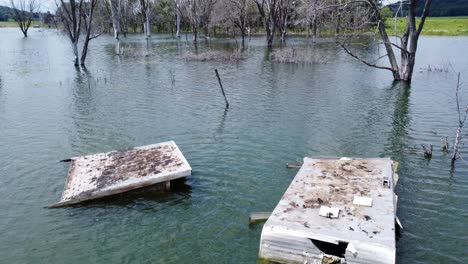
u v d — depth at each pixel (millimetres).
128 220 10797
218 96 24797
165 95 25297
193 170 13727
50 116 20828
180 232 10242
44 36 88125
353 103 23047
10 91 27250
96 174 12453
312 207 9281
